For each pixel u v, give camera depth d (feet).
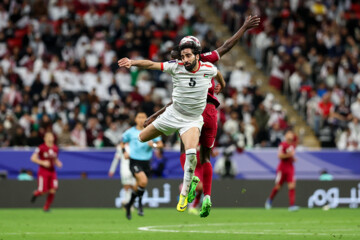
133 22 318.86
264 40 321.11
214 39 306.76
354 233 114.73
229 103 274.77
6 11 314.55
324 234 111.55
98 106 259.39
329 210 215.72
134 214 187.01
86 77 282.77
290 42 318.04
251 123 257.14
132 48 296.10
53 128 244.83
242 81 293.43
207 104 104.06
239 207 230.89
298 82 297.12
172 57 99.45
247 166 245.04
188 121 97.60
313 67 309.22
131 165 161.68
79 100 264.52
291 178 211.41
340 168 252.01
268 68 312.50
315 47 323.16
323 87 294.46
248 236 106.83
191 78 95.50
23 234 113.29
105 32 306.76
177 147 244.63
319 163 250.98
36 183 220.84
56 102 257.34
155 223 147.13
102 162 234.79
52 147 198.29
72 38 301.63
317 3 361.10
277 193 235.20
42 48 291.17
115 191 224.74
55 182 199.93
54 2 323.57
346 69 307.17
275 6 344.69
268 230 122.72
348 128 264.11
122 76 287.89
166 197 226.38
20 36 308.40
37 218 167.12
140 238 103.50
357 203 239.50
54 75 277.23
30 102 259.80
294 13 339.98
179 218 167.53
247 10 335.26
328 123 272.10
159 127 98.63
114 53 298.97
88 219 162.91
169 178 228.22
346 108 277.85
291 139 210.18
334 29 341.41
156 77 293.23
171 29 321.11
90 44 300.61
